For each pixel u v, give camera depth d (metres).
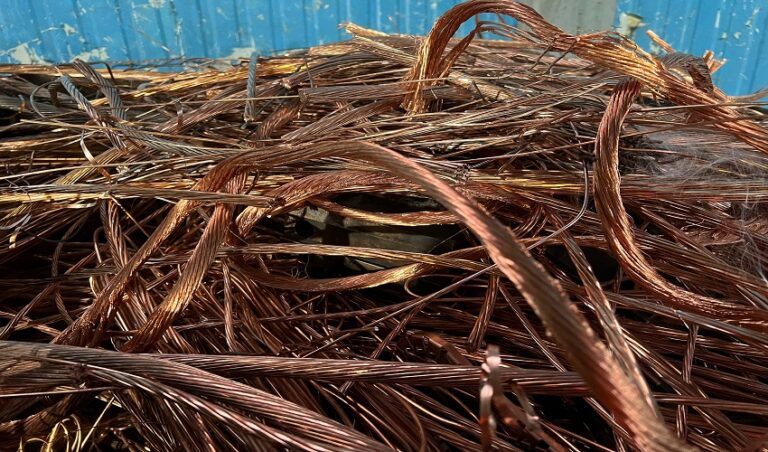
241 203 0.80
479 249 0.90
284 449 0.63
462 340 0.89
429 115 1.04
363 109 1.08
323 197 1.01
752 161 1.00
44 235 1.04
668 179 0.94
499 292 0.94
